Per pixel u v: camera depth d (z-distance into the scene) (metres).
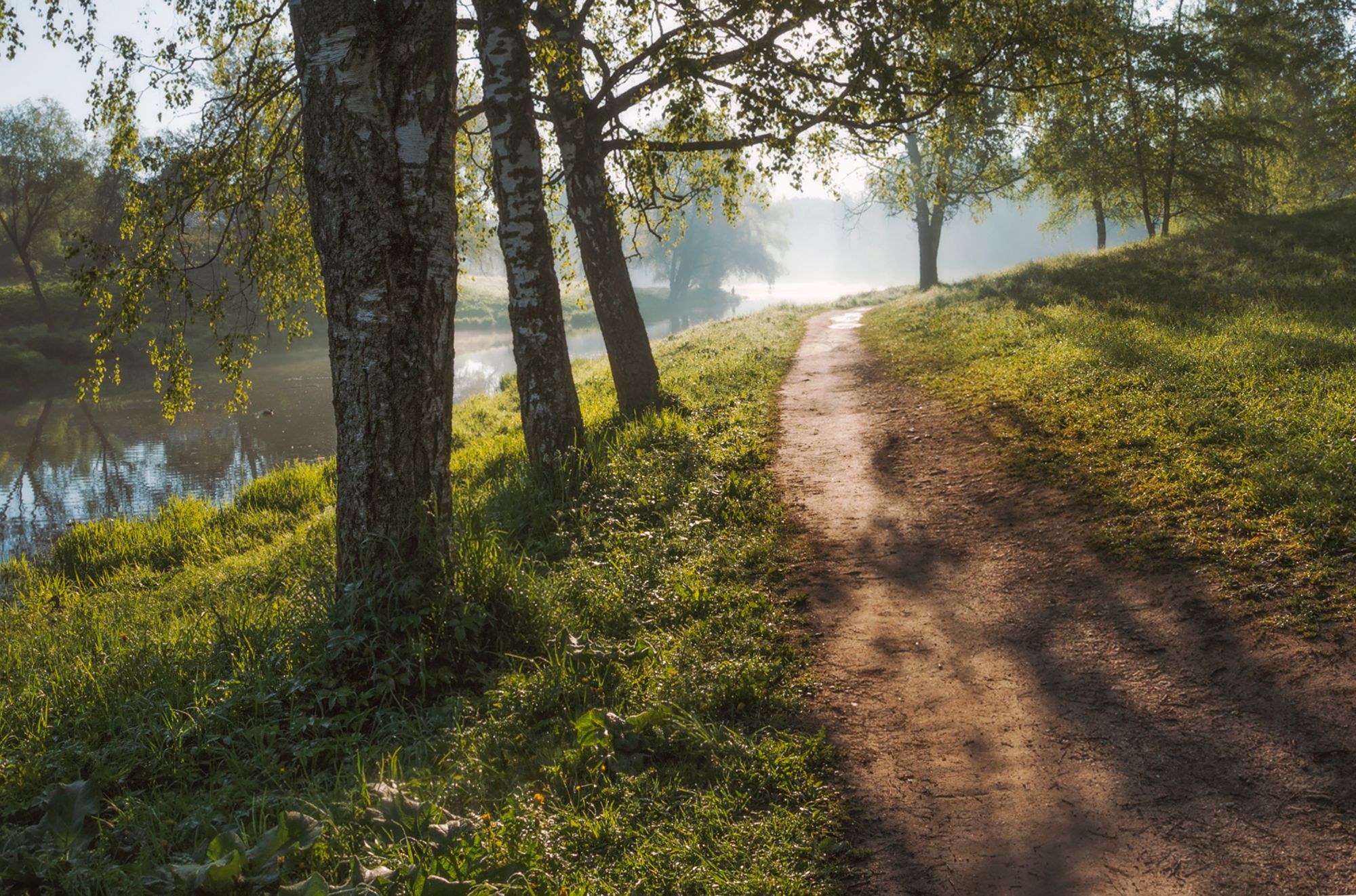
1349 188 48.19
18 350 39.91
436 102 5.59
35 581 11.35
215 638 5.95
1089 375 10.88
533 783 4.23
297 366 41.31
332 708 4.83
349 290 5.45
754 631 6.19
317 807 3.87
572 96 12.00
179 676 5.33
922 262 40.62
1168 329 12.37
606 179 13.48
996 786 4.21
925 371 14.63
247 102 11.12
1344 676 4.45
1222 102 32.53
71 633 7.75
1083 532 6.96
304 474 15.73
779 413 13.27
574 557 7.81
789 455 10.80
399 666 5.15
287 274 12.22
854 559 7.43
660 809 4.09
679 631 6.27
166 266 10.88
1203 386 9.20
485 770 4.34
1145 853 3.59
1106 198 34.75
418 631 5.34
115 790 4.29
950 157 30.09
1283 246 18.48
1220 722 4.38
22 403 33.94
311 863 3.50
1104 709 4.71
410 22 5.45
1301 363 9.29
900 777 4.38
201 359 41.94
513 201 10.43
